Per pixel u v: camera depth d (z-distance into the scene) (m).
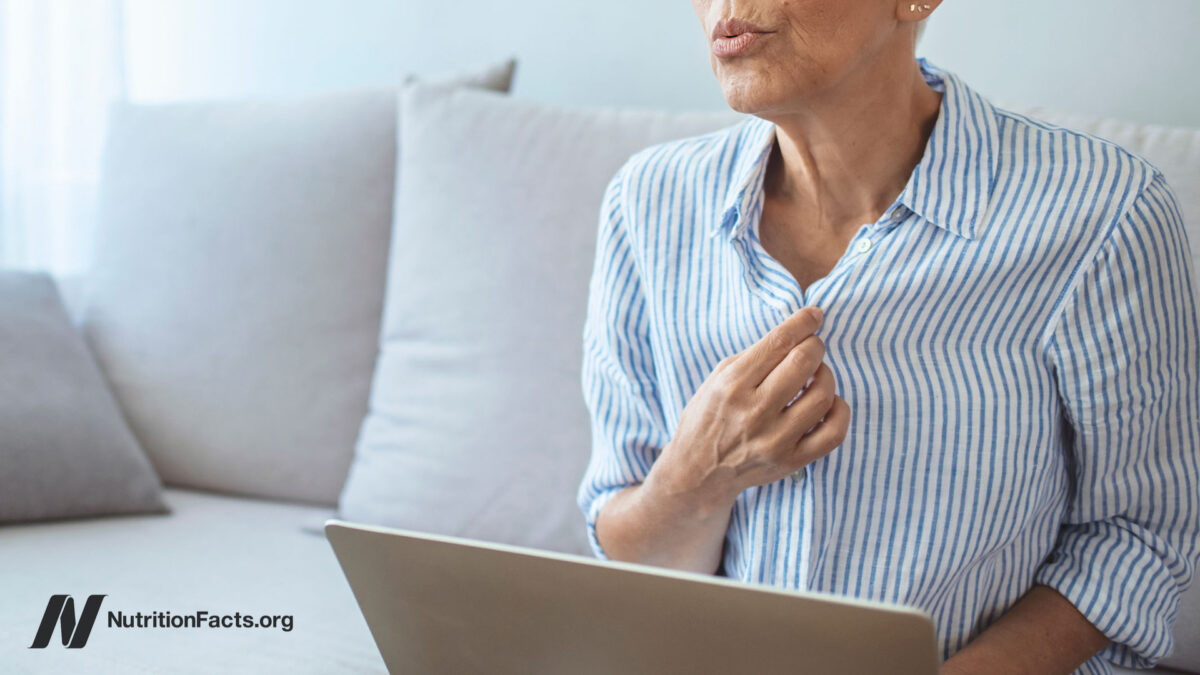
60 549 1.48
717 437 0.84
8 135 2.35
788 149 0.90
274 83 2.21
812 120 0.84
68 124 2.36
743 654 0.67
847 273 0.84
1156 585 0.88
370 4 2.07
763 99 0.80
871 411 0.86
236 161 1.80
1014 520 0.86
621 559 0.96
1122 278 0.82
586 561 0.67
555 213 1.47
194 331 1.78
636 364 1.00
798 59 0.79
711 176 0.95
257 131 1.81
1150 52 1.39
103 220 1.92
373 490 1.55
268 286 1.74
